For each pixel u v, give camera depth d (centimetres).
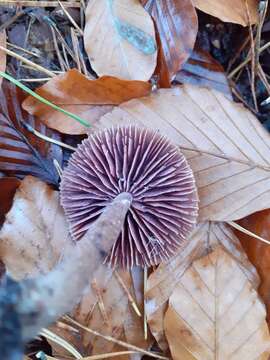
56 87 20
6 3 21
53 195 19
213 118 20
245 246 20
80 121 20
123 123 20
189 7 20
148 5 21
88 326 19
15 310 13
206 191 20
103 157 18
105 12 21
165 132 20
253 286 20
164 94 20
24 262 19
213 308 19
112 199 18
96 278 19
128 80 19
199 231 20
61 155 20
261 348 19
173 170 17
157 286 19
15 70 21
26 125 20
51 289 14
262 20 21
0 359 13
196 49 22
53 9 22
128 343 19
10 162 20
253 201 20
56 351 19
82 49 21
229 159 20
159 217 18
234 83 22
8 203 20
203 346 19
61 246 19
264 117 22
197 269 19
